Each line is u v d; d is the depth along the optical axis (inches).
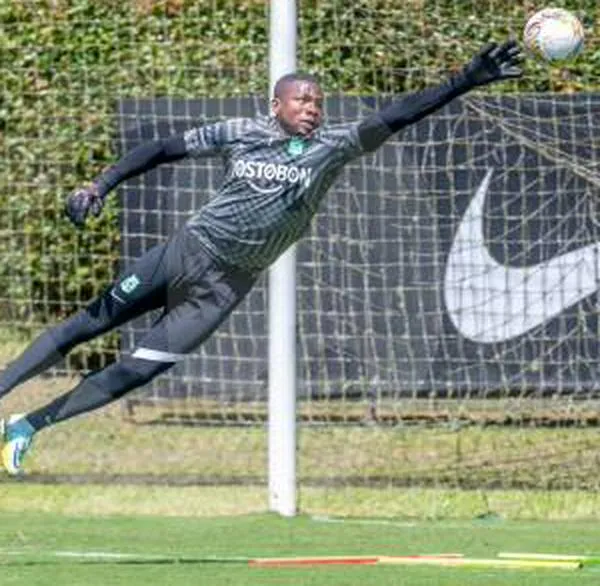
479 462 1743.4
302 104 1291.8
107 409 1851.6
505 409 1782.7
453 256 1761.8
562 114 1750.7
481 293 1760.6
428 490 1676.9
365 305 1768.0
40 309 1927.9
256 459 1775.3
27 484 1690.5
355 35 1823.3
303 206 1312.7
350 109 1712.6
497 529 1556.3
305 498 1660.9
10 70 1936.5
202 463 1761.8
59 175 1937.7
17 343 1910.7
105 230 1915.6
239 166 1305.4
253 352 1784.0
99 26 1923.0
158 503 1640.0
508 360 1763.0
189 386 1806.1
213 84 1899.6
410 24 1824.6
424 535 1521.9
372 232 1765.5
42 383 1883.6
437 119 1755.7
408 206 1760.6
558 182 1753.2
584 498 1660.9
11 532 1508.4
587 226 1752.0
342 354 1772.9
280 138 1301.7
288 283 1611.7
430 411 1788.9
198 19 1902.1
